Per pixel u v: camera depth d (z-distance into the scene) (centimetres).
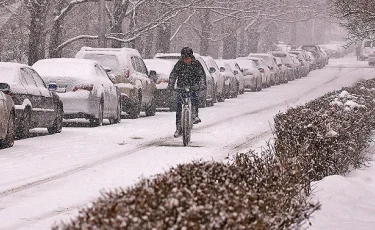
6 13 8844
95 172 2912
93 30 10194
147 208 1054
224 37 13138
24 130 4072
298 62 14225
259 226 1185
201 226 1068
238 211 1158
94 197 2355
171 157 3406
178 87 4069
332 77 14462
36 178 2750
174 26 12250
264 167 1872
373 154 3525
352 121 2970
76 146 3831
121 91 5831
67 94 4938
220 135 4509
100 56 5884
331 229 1888
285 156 2177
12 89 3978
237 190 1246
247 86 10425
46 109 4362
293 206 1505
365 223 2003
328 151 2639
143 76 6175
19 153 3497
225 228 1101
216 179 1362
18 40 9125
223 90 8375
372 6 5131
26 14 8838
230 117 6022
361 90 4859
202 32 12650
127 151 3644
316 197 2300
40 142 4016
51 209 2162
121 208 1051
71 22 9888
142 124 5403
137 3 8881
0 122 3566
